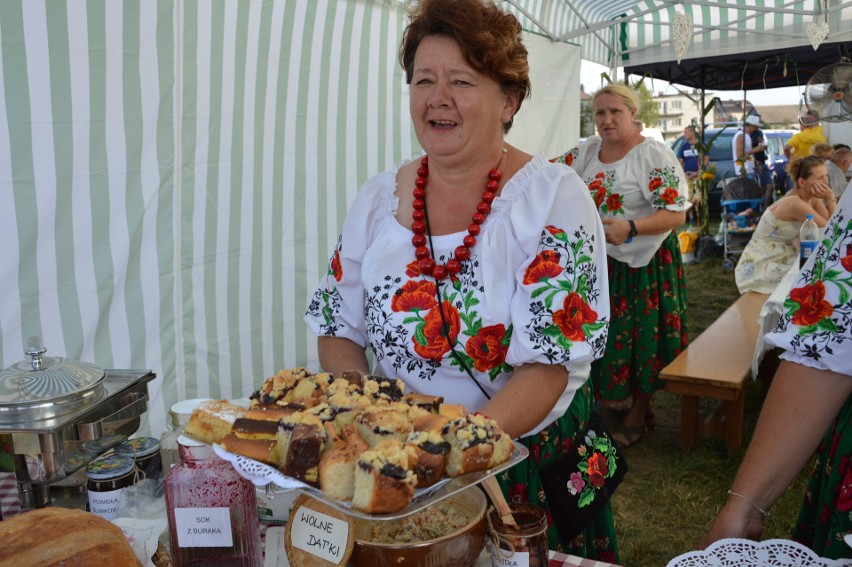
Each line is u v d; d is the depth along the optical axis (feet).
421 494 3.53
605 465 5.97
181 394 8.94
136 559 3.76
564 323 4.92
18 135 6.99
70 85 7.34
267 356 10.15
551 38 17.12
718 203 43.45
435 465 3.56
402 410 4.03
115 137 7.84
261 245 9.88
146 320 8.40
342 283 6.00
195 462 4.01
